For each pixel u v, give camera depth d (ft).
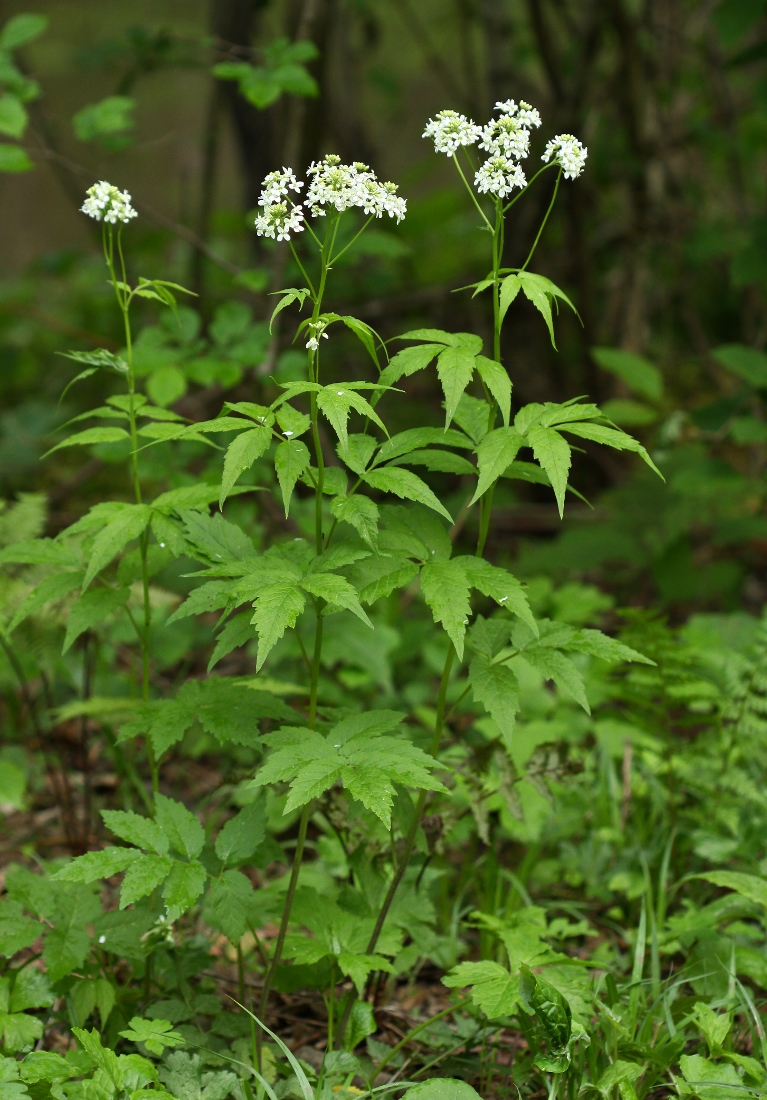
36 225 41.50
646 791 10.97
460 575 6.55
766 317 20.58
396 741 6.51
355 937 7.75
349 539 6.91
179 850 6.82
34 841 11.44
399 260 25.21
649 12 20.86
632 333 22.93
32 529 11.69
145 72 17.17
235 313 13.44
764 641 10.68
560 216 22.47
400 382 23.84
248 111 19.25
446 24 25.02
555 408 6.87
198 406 16.55
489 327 22.11
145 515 7.41
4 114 12.00
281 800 9.25
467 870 9.93
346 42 24.52
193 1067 6.84
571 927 9.11
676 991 8.39
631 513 17.62
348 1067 7.16
